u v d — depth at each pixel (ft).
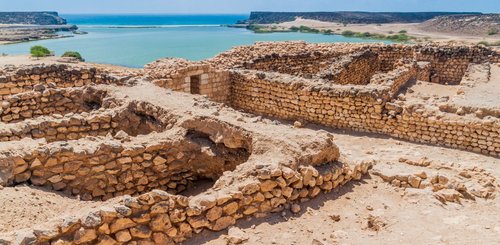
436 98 59.93
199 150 33.96
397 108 49.73
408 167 35.60
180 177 33.73
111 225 20.39
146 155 31.35
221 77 62.75
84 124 37.83
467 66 90.74
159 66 59.36
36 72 53.16
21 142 29.01
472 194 30.63
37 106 44.52
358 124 52.31
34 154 27.04
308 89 54.95
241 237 22.79
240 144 32.45
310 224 25.11
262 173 25.18
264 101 60.39
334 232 24.18
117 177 30.25
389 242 23.26
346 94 52.08
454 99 58.23
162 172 32.48
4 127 34.01
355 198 28.76
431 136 47.88
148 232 21.31
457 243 23.15
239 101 63.98
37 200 25.05
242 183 24.90
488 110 46.52
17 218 22.65
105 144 29.55
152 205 21.52
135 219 20.98
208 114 35.45
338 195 28.94
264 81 59.52
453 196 29.25
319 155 29.48
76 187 28.66
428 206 27.63
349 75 75.66
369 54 88.17
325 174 28.66
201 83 60.08
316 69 86.33
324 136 31.09
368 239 23.67
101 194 29.73
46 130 35.65
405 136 49.49
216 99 62.69
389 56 95.91
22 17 640.58
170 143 32.55
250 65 73.31
